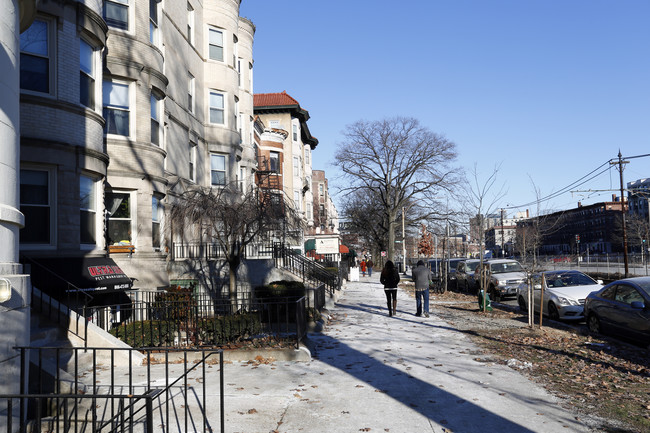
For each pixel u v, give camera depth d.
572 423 5.77
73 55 11.66
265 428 5.71
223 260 17.55
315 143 60.69
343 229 72.25
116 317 12.35
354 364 8.83
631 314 10.63
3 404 4.98
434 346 10.45
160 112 16.00
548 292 15.11
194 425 5.77
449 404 6.53
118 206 14.09
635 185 97.62
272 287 16.08
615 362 8.84
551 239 128.12
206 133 22.62
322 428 5.70
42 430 5.97
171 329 10.12
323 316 14.43
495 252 113.94
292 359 9.14
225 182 19.77
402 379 7.77
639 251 91.50
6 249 5.33
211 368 8.58
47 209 11.06
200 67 22.19
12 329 5.22
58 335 8.72
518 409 6.30
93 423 5.35
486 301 16.50
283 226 15.07
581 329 12.91
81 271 11.00
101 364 8.63
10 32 5.54
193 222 13.45
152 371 8.34
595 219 107.12
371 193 61.00
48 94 11.13
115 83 14.23
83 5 11.91
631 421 5.80
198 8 22.11
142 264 14.01
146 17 15.05
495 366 8.59
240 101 27.97
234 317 11.05
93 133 12.16
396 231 63.97
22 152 10.59
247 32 28.59
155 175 14.91
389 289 15.61
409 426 5.75
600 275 34.28
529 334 11.89
